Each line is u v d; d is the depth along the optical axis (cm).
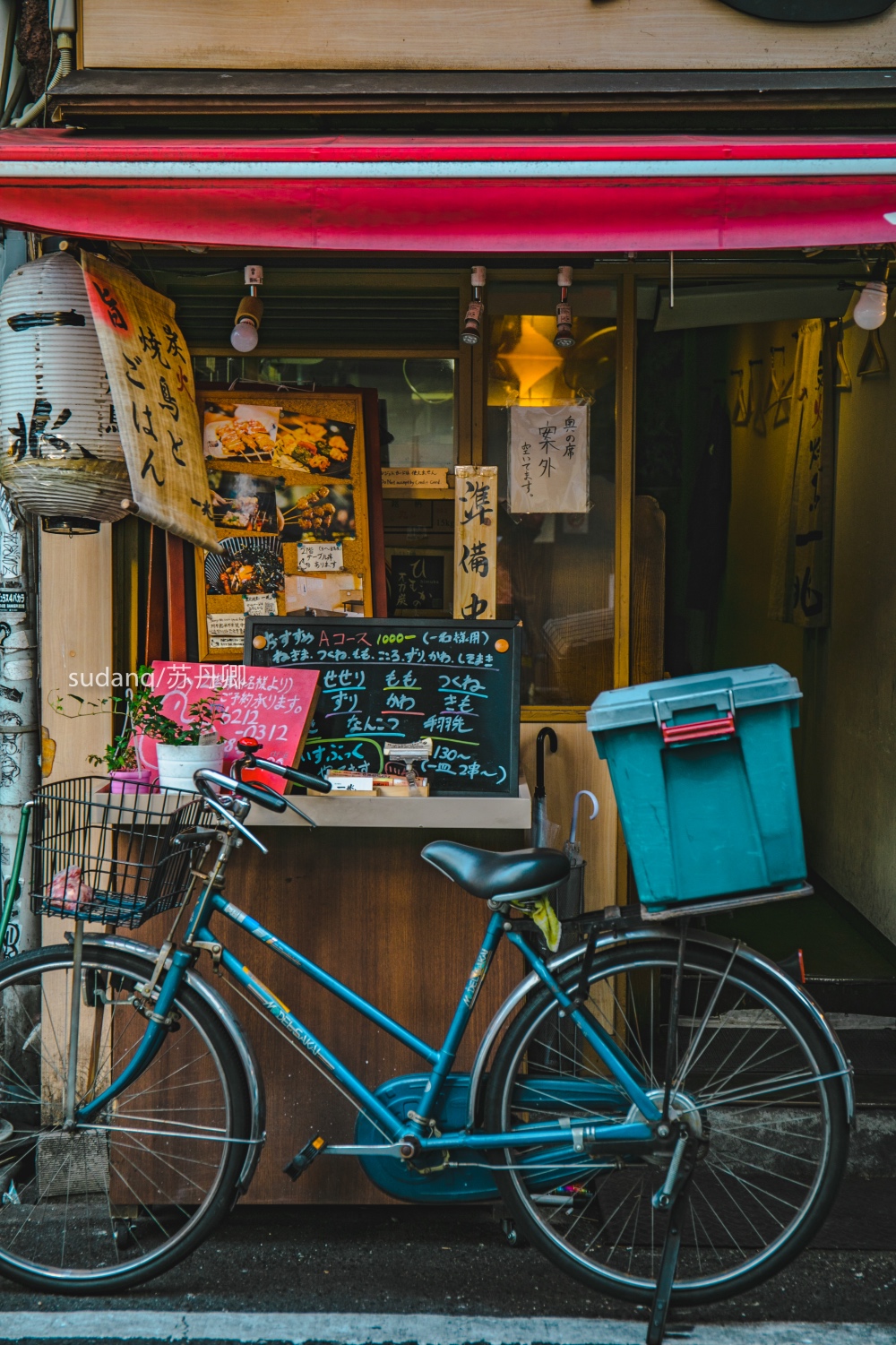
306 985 351
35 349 342
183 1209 363
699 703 279
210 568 402
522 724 414
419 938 352
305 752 357
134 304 354
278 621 362
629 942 308
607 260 403
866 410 580
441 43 365
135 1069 322
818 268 414
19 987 414
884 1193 378
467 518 399
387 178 308
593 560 418
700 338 646
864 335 574
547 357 413
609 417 415
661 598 438
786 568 700
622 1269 328
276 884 351
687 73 360
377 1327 304
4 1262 318
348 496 407
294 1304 315
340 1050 351
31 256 395
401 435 414
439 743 356
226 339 407
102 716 399
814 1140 388
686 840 286
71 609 397
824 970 498
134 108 347
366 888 351
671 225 312
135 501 325
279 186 312
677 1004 299
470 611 401
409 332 410
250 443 403
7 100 402
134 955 322
